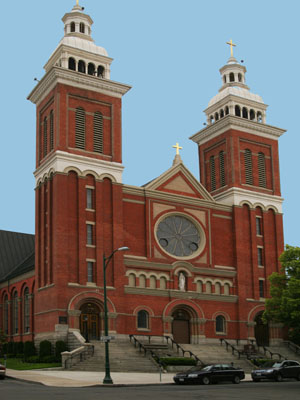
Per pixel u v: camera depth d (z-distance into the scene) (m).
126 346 54.09
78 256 55.62
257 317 66.38
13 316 69.62
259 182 71.00
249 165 70.94
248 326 64.38
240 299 64.81
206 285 63.47
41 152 61.88
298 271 58.84
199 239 65.12
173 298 60.59
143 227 61.22
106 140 61.12
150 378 42.25
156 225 62.00
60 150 57.47
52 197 57.34
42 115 63.00
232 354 58.75
